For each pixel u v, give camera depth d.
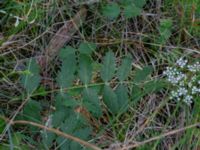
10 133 0.39
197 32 0.45
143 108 0.42
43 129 0.39
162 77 0.43
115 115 0.41
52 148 0.40
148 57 0.44
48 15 0.44
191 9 0.44
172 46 0.44
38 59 0.43
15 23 0.42
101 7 0.45
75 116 0.38
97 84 0.39
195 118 0.41
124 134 0.41
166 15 0.45
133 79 0.42
